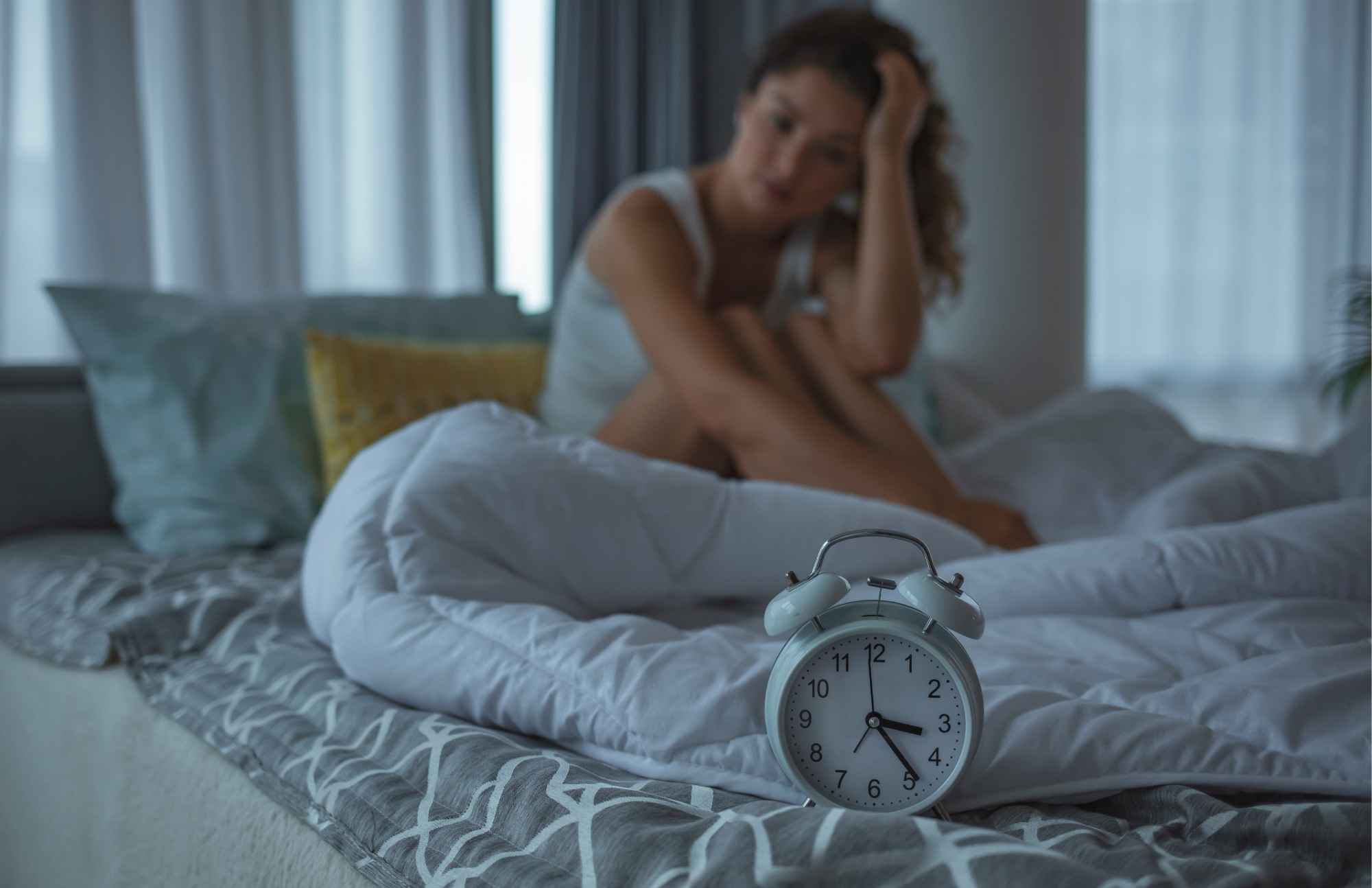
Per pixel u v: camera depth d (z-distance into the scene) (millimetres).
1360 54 4672
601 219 1835
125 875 1034
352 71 3078
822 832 514
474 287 3250
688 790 633
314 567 1005
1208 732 666
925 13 2736
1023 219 2697
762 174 1724
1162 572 939
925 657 588
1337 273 4703
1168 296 4633
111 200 2588
